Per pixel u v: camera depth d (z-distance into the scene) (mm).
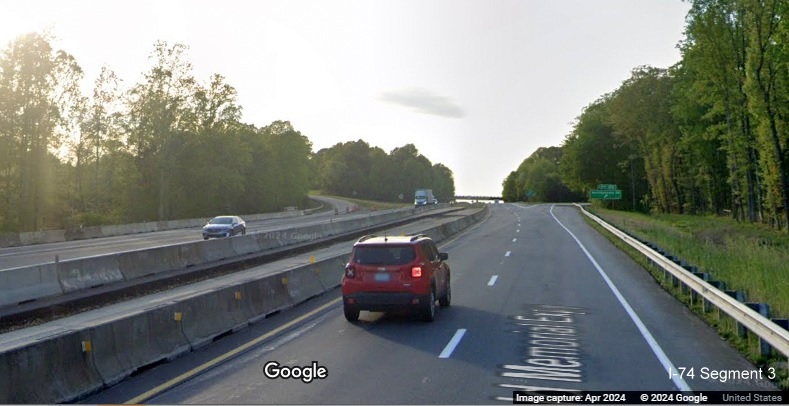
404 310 13969
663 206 87750
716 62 49656
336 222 48781
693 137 66000
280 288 16531
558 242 39875
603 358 10609
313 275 19359
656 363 10258
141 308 18141
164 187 78562
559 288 19641
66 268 20250
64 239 46656
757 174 54250
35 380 8070
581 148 108750
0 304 17234
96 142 71500
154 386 9094
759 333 10094
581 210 90125
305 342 12102
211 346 11852
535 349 11312
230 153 86812
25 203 62500
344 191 193375
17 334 14648
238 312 13883
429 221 69938
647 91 83938
